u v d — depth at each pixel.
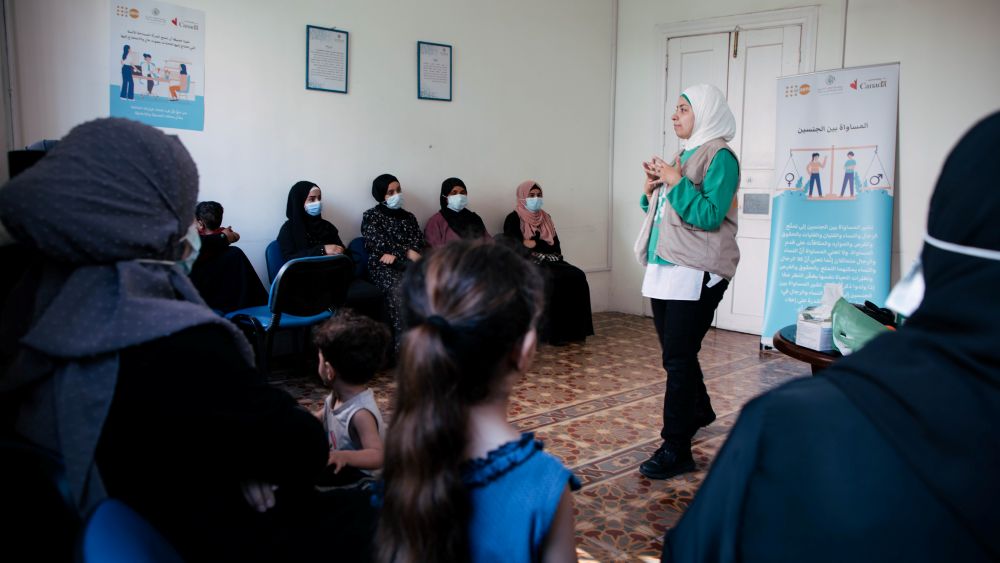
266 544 1.05
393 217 4.32
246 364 0.99
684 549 0.60
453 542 0.77
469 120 4.85
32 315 0.94
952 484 0.46
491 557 0.81
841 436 0.52
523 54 5.09
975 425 0.46
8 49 3.18
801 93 4.44
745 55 4.91
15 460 0.83
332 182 4.27
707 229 2.33
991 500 0.45
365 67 4.32
